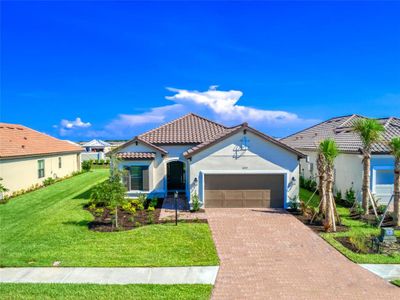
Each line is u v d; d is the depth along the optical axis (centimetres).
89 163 4947
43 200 2555
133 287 1051
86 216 1980
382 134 2338
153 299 976
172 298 984
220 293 1022
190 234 1598
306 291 1034
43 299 973
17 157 2839
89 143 7581
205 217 1955
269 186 2219
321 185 1928
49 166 3547
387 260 1273
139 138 2494
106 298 980
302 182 3142
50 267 1209
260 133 2183
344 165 2452
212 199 2211
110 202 1727
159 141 2653
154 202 2248
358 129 1998
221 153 2198
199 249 1393
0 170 2609
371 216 1941
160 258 1293
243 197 2217
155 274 1155
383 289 1045
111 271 1177
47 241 1508
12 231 1697
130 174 2464
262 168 2202
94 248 1408
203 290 1035
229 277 1135
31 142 3425
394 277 1131
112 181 1808
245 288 1055
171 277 1131
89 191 2930
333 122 3616
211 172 2189
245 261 1278
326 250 1398
